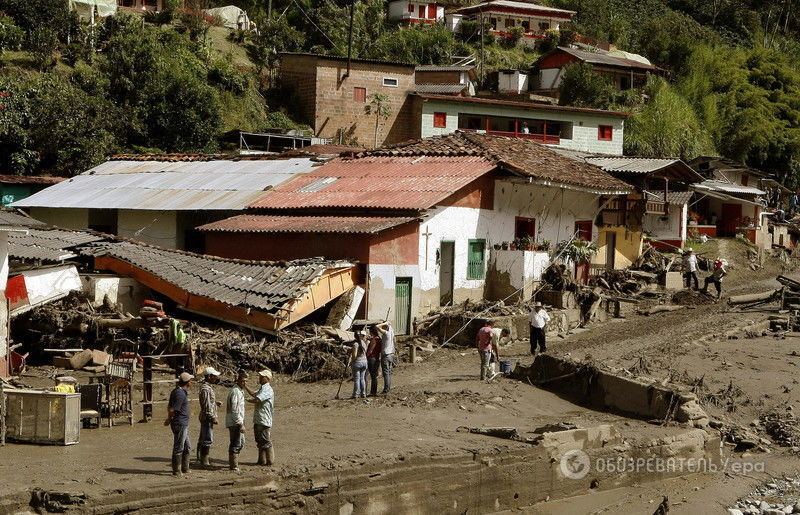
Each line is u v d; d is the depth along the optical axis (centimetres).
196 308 2970
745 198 5566
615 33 9094
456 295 3428
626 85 7544
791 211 6769
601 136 6388
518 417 2259
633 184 4384
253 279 2997
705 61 8300
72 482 1509
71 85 5128
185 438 1603
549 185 3575
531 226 3756
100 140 4875
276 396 2450
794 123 8050
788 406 2567
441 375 2725
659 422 2312
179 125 5331
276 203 3547
